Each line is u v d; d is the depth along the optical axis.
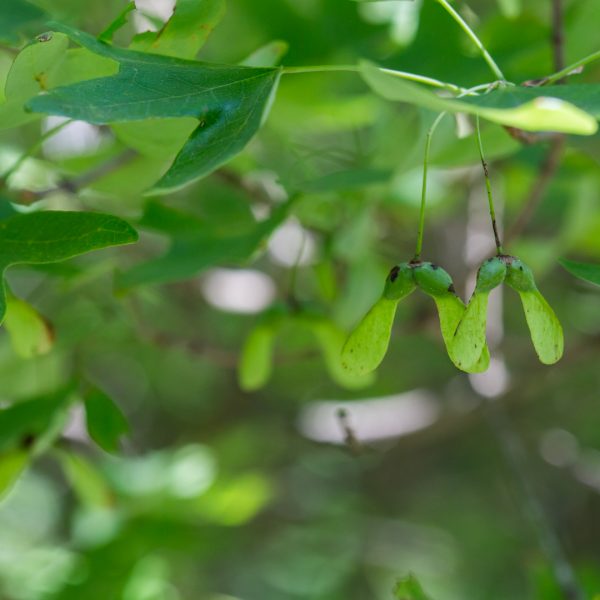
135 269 0.65
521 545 1.39
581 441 1.33
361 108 0.74
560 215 0.91
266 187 0.75
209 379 1.38
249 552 1.35
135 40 0.57
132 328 0.73
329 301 0.72
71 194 0.67
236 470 1.26
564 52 0.65
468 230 0.84
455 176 0.84
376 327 0.56
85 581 0.75
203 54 0.73
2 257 0.57
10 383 0.74
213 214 0.76
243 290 0.83
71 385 0.65
